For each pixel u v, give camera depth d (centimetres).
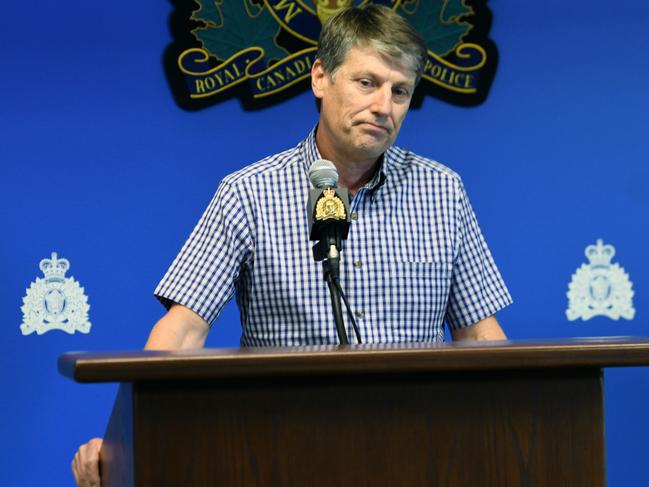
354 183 348
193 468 181
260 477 183
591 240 530
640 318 532
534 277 526
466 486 190
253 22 509
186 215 507
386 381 189
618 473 527
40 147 497
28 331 495
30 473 495
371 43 322
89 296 500
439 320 349
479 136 523
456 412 191
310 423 186
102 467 251
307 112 512
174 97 505
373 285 339
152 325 504
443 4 519
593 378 195
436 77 520
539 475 193
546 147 527
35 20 497
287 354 178
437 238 349
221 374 176
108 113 502
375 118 323
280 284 336
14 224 495
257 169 347
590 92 530
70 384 500
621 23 531
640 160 532
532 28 526
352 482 186
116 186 502
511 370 193
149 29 505
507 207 525
